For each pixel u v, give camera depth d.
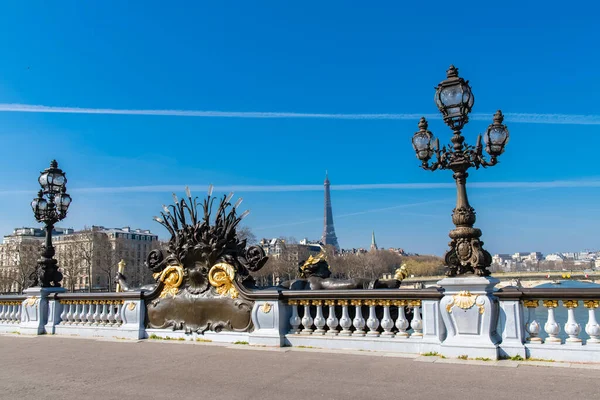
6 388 9.50
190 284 15.05
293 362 11.15
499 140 11.16
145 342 14.73
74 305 17.62
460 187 11.51
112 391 9.12
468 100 11.49
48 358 12.64
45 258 18.42
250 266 14.30
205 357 12.09
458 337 11.09
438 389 8.63
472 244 11.20
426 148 11.65
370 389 8.76
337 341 12.52
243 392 8.82
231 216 14.99
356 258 158.25
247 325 13.91
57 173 18.77
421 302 11.81
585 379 9.01
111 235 156.12
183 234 15.20
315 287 15.00
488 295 10.95
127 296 15.92
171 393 8.89
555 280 134.50
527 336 11.23
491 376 9.36
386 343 11.98
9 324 18.62
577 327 10.43
